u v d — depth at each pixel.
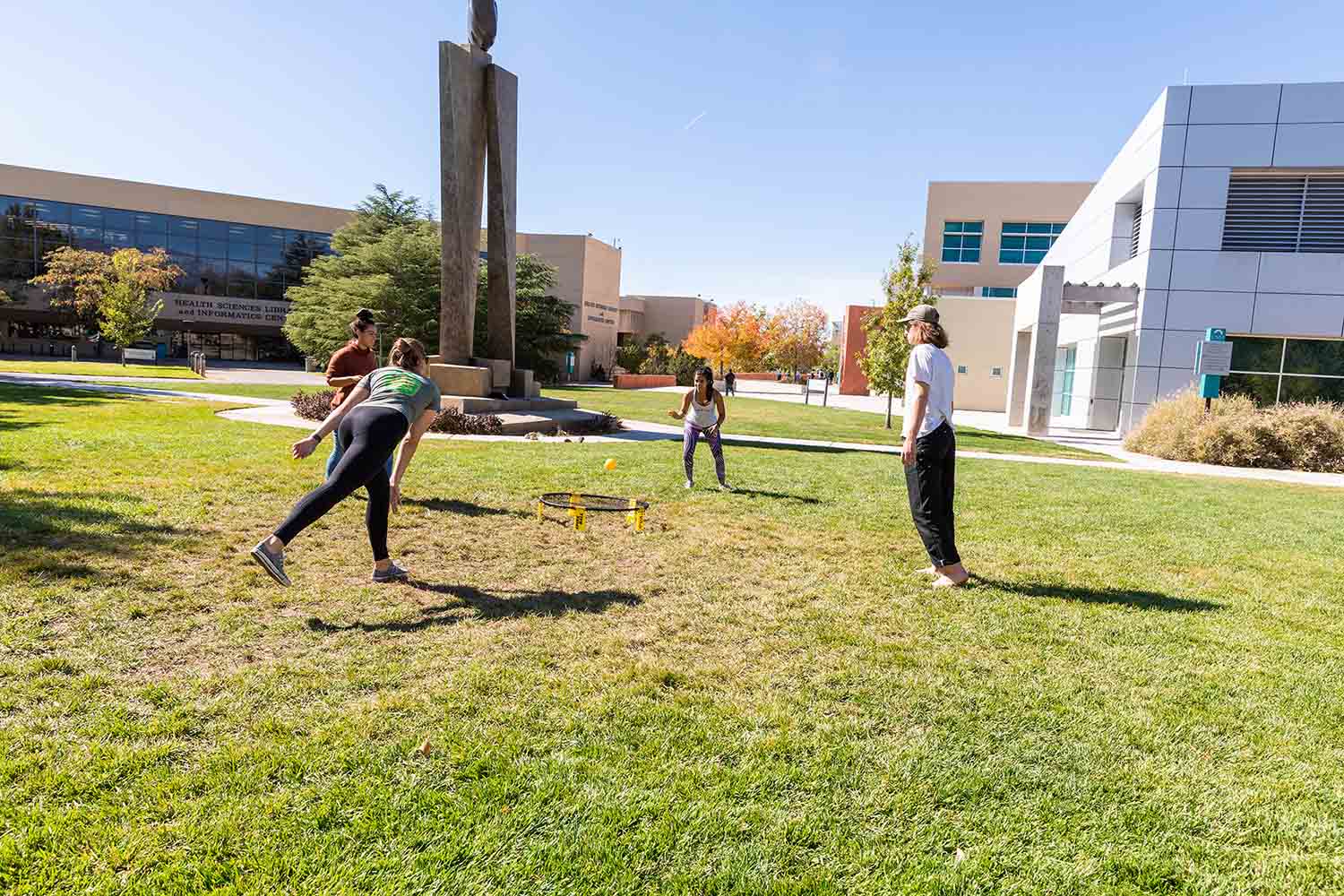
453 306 15.38
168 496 6.46
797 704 3.23
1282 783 2.72
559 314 44.31
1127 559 6.04
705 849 2.24
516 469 9.08
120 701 2.97
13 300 46.38
